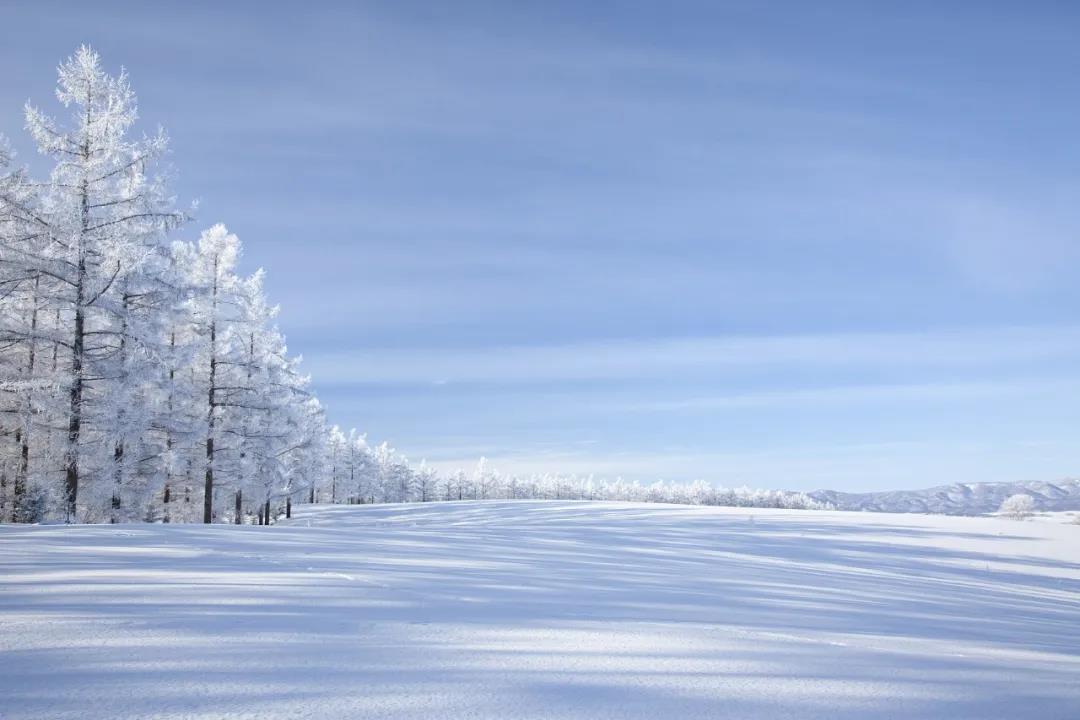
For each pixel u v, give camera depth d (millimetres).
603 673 2906
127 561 6965
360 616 4102
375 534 13664
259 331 30281
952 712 2586
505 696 2465
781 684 2887
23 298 20250
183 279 22328
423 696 2414
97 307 19500
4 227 18688
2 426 22250
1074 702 2879
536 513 39969
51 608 4012
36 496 19672
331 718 2117
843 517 30891
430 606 4688
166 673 2605
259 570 6410
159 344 20609
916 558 18641
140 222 20406
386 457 96000
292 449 32969
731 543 19609
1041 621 7938
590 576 7965
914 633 5184
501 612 4582
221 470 28062
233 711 2160
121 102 19812
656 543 17672
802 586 9078
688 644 3721
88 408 19656
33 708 2135
